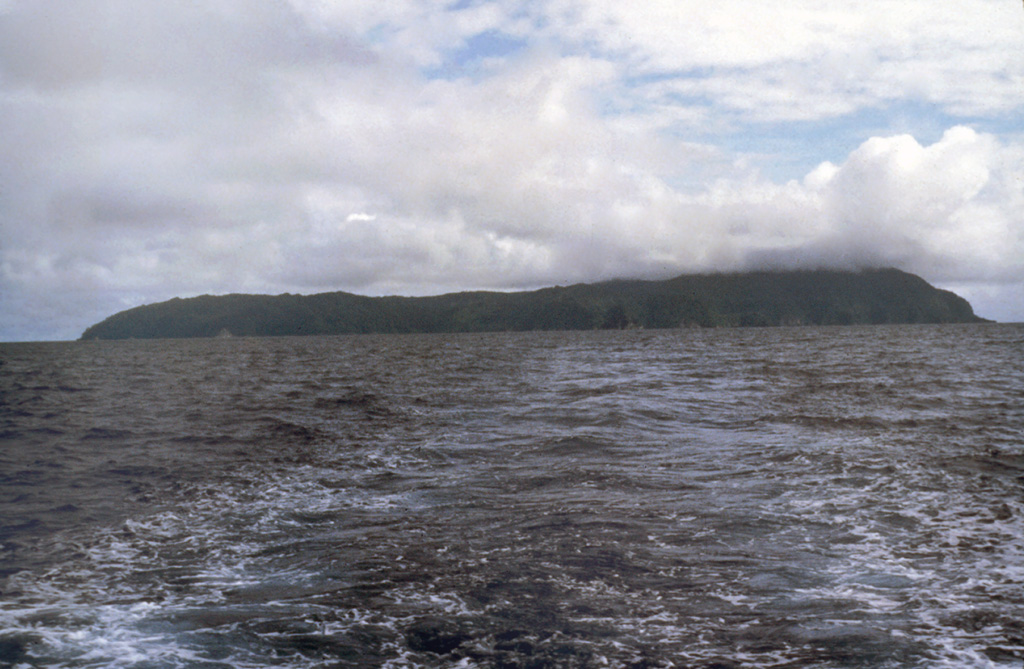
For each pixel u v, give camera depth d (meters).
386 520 13.30
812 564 10.50
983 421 24.75
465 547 11.48
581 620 8.61
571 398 33.75
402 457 19.69
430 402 33.91
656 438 21.95
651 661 7.55
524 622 8.58
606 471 17.12
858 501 14.11
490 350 109.88
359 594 9.55
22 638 8.20
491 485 16.03
